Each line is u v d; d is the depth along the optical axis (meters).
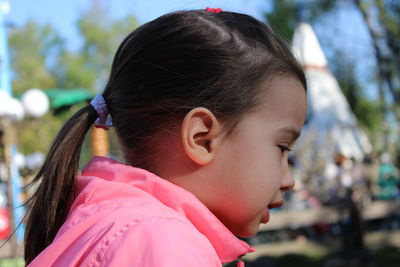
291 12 10.00
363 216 8.42
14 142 6.77
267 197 1.23
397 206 9.10
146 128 1.26
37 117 7.23
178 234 1.03
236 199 1.21
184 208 1.16
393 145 9.81
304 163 8.80
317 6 9.90
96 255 1.04
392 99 9.71
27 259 1.34
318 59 9.26
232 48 1.26
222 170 1.21
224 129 1.22
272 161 1.23
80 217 1.16
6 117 5.89
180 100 1.23
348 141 8.95
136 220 1.07
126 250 1.01
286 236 8.95
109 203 1.15
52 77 24.98
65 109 8.77
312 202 9.32
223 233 1.16
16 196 6.45
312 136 8.74
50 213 1.29
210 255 1.05
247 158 1.21
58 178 1.30
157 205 1.13
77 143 1.33
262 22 1.39
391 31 9.02
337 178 8.77
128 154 1.30
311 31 9.38
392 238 8.52
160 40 1.28
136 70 1.29
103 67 25.20
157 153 1.25
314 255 7.91
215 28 1.28
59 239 1.12
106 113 1.36
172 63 1.25
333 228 8.99
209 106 1.22
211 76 1.23
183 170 1.23
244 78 1.23
